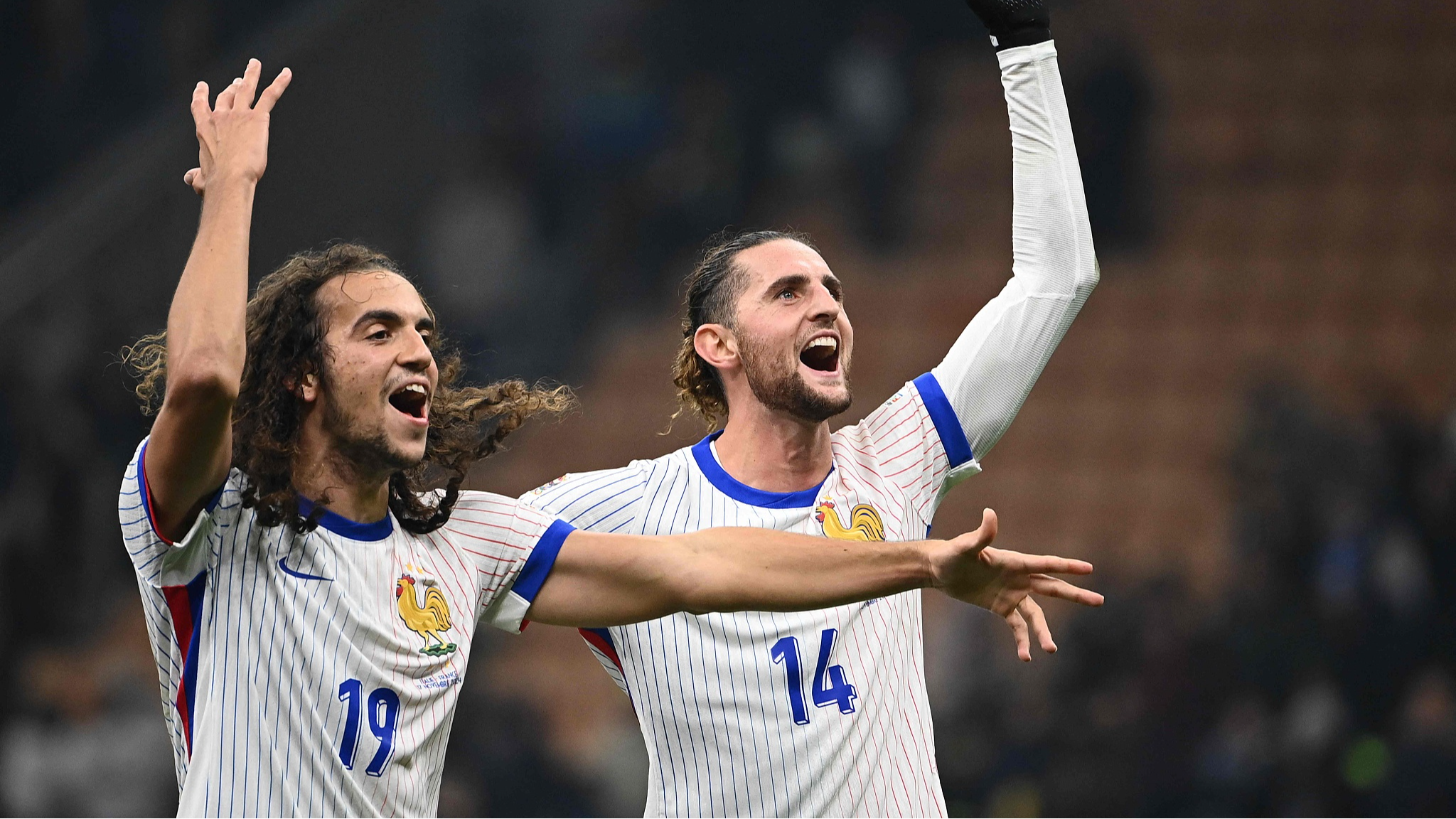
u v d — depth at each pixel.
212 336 10.38
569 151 55.69
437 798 12.02
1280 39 59.84
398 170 52.44
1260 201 54.84
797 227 54.66
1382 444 36.56
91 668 40.12
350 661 11.31
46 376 43.88
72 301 44.81
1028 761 33.16
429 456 12.97
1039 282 15.47
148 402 13.20
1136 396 49.75
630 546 12.38
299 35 49.31
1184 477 47.06
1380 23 59.62
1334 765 31.86
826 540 12.12
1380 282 51.62
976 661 35.41
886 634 14.34
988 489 47.62
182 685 11.41
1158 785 32.38
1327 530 35.44
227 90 11.59
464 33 55.84
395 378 11.73
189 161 47.34
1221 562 42.00
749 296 14.68
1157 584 35.84
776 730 13.86
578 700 42.53
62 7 52.34
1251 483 37.84
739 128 55.31
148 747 35.91
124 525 11.16
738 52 56.84
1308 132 56.81
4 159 51.84
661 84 57.12
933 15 59.88
